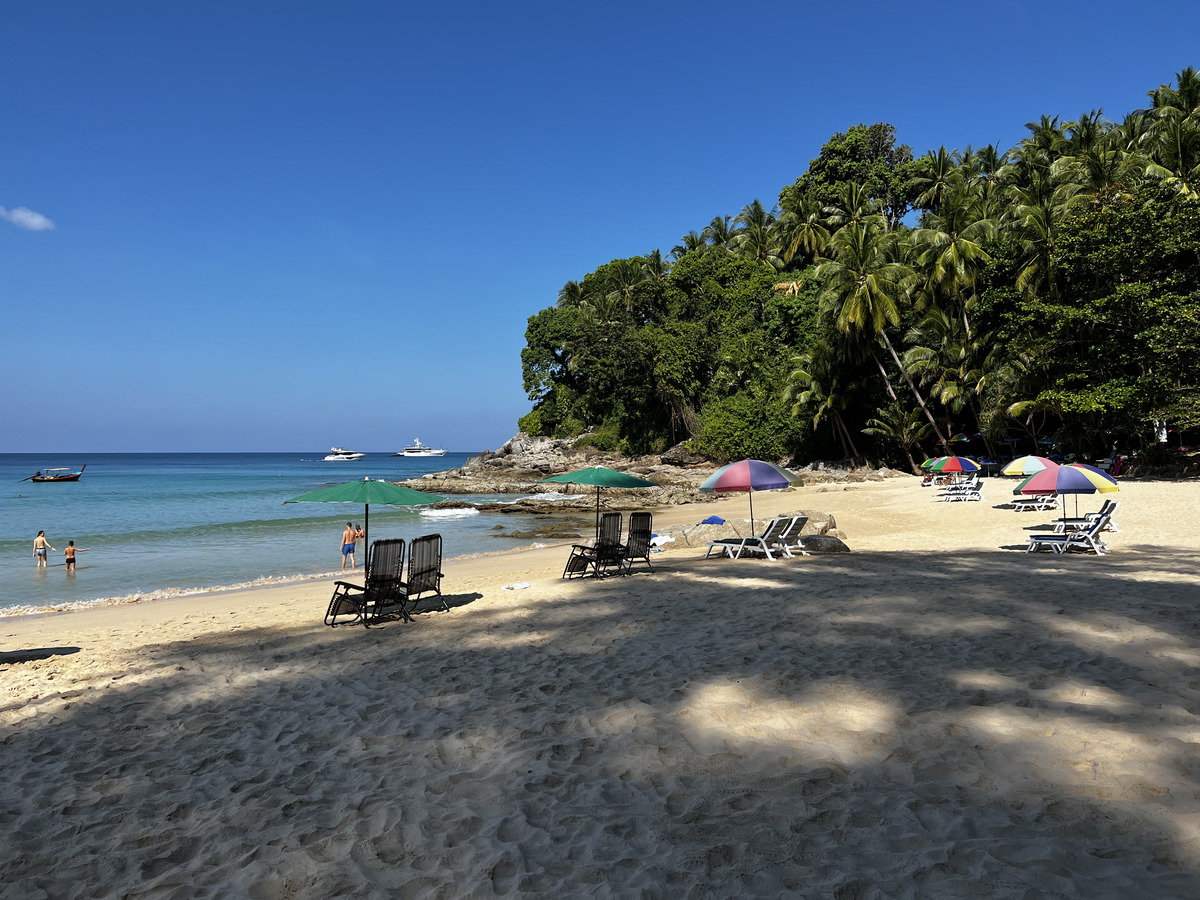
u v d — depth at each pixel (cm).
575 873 331
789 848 338
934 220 4256
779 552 1411
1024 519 2011
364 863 353
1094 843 322
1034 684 546
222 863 360
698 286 6153
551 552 2005
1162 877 292
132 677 738
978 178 4978
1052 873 302
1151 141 3588
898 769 415
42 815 426
